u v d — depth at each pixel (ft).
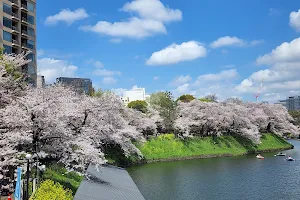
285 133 301.63
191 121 222.48
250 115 261.03
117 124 142.41
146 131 202.28
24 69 159.33
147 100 273.33
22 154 72.90
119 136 130.41
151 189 112.47
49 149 78.28
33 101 73.61
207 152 203.21
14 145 70.33
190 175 137.28
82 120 102.27
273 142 256.52
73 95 119.34
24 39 180.75
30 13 185.37
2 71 85.30
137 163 167.43
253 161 179.01
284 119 292.81
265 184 120.06
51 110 76.02
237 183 121.90
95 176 76.79
